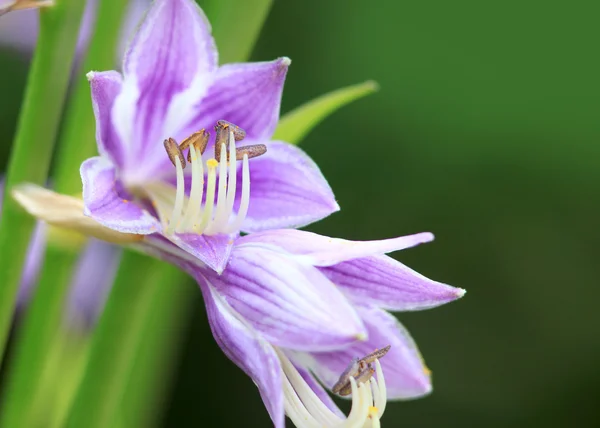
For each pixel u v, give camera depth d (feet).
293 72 2.23
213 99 1.22
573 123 2.22
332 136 2.21
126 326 1.26
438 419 2.26
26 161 1.21
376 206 2.21
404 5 2.21
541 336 2.26
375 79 2.22
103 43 1.23
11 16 1.53
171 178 1.24
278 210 1.21
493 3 2.21
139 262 1.24
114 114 1.20
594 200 2.23
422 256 2.22
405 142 2.21
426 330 2.25
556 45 2.21
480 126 2.21
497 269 2.24
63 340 1.39
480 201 2.22
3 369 1.61
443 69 2.21
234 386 2.13
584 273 2.23
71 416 1.26
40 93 1.21
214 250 1.18
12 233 1.22
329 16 2.22
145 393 1.35
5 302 1.24
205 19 1.20
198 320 2.09
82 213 1.20
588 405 2.26
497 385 2.26
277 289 1.16
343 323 1.15
